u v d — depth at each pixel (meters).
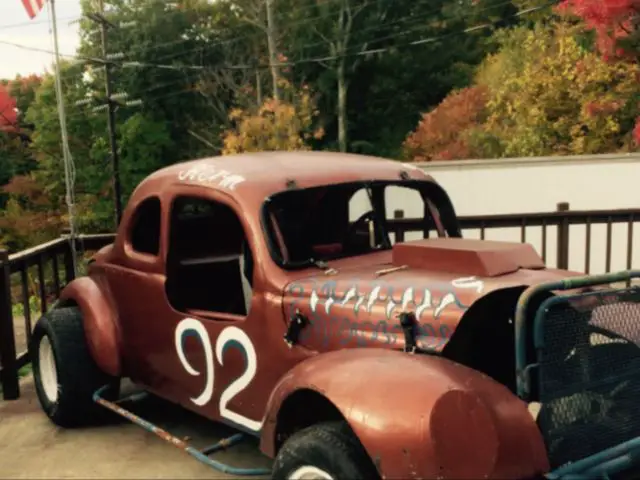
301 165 4.30
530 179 13.98
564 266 7.01
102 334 4.93
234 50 60.12
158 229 4.99
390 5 56.28
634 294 3.33
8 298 6.02
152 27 59.12
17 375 6.11
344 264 4.00
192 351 4.27
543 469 2.90
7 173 60.91
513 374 3.71
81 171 54.50
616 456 3.16
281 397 3.22
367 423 2.83
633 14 24.48
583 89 31.58
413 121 56.72
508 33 53.25
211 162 4.51
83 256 7.62
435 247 3.67
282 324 3.72
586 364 3.15
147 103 58.38
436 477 2.72
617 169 13.62
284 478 3.10
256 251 3.86
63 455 4.75
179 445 4.05
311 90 56.12
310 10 58.34
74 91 57.72
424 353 3.24
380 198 4.43
